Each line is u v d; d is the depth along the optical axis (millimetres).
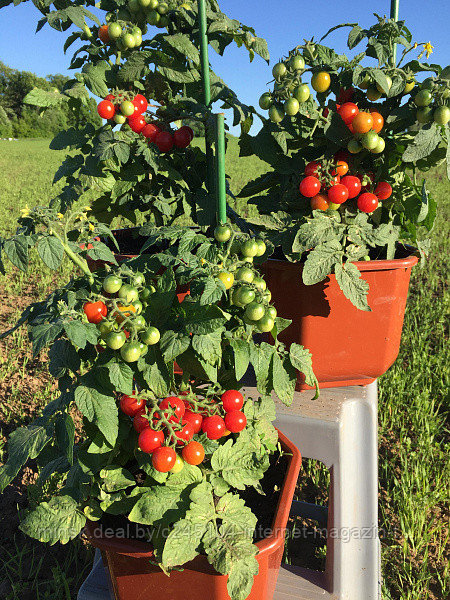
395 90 1690
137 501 1372
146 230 1637
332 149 1872
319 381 2033
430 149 1657
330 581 2113
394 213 2049
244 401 1722
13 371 4258
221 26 1977
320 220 1731
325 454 1986
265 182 2121
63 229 1405
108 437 1268
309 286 1818
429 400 3771
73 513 1401
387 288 1850
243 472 1484
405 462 3076
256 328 1504
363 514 2086
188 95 2135
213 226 2068
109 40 1980
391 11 2074
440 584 2396
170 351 1287
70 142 1997
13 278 6805
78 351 1392
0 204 12844
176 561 1252
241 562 1270
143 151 1896
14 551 2568
